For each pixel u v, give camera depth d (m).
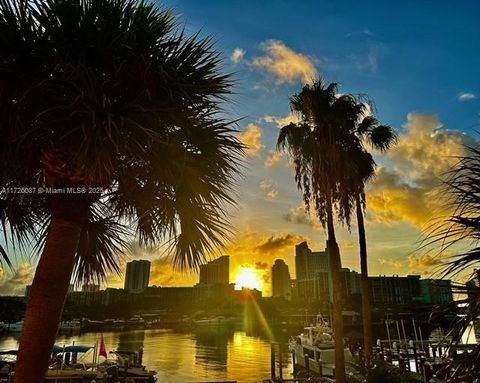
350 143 14.16
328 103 11.77
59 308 2.55
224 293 135.12
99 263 3.81
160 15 3.31
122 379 15.82
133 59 2.97
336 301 11.09
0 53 2.64
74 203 2.77
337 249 11.43
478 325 1.59
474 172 1.82
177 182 3.25
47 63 2.71
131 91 2.97
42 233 3.56
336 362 10.55
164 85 3.00
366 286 15.46
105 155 2.52
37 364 2.37
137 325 107.88
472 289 1.67
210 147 3.38
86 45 2.87
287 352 37.56
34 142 2.82
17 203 3.29
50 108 2.46
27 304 2.53
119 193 3.34
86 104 2.54
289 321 103.19
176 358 33.84
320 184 11.70
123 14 3.06
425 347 18.52
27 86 2.62
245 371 25.80
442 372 1.78
